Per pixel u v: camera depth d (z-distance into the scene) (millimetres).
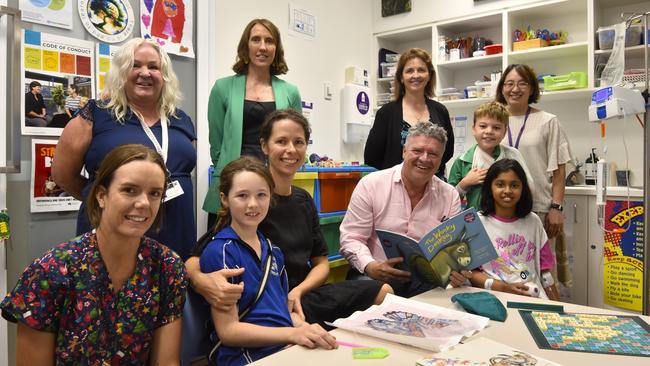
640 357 963
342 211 3066
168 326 1171
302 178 2730
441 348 983
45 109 2098
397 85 2758
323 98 4020
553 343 1039
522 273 1992
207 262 1323
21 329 1020
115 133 1652
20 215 2041
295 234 1689
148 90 1711
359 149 4422
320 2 3949
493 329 1131
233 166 1404
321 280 1729
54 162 1704
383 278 1726
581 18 3725
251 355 1217
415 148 1836
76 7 2207
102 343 1070
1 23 1907
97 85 2285
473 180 2326
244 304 1285
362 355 970
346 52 4242
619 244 2945
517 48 3721
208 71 2838
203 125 2812
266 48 2363
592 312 1272
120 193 1046
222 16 3105
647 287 2109
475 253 1494
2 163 1922
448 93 4066
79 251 1066
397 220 1978
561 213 2754
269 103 2395
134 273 1125
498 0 3762
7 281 2002
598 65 3400
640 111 2055
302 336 1045
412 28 4270
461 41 4004
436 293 1474
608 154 3570
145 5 2486
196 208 2783
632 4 3467
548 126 2754
